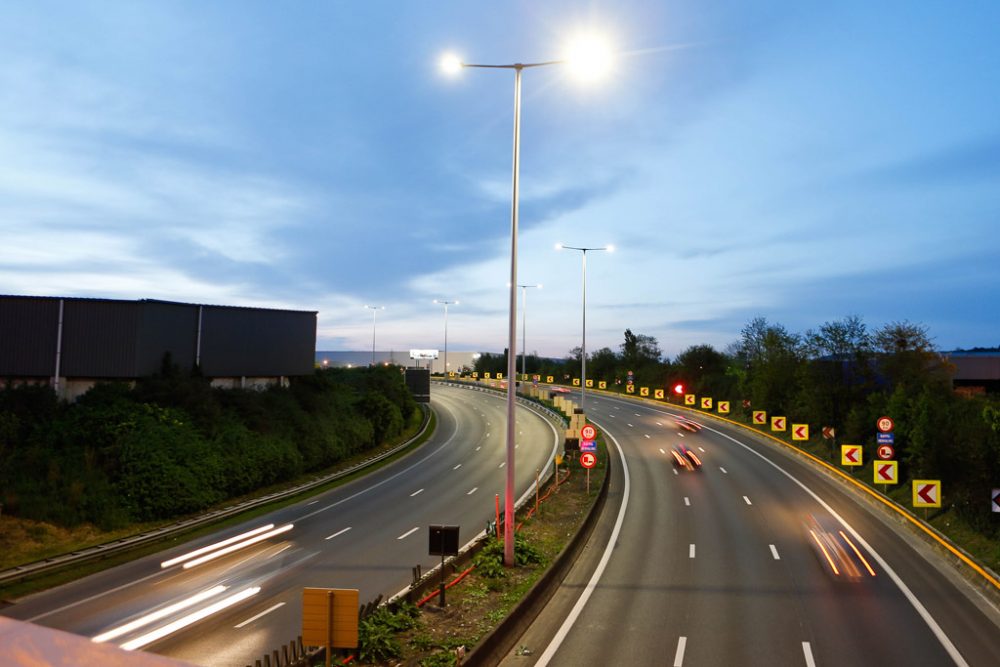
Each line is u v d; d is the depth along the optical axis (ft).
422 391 272.92
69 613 59.47
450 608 56.90
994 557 78.07
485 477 144.05
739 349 364.99
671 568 75.61
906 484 124.77
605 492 122.72
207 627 54.90
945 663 49.34
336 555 80.33
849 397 178.09
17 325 114.52
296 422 145.79
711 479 138.31
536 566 71.36
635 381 358.02
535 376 434.30
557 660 48.98
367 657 45.32
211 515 100.83
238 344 146.20
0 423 96.68
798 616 59.62
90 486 95.09
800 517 105.19
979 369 220.64
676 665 48.11
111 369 119.24
